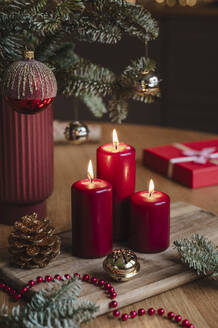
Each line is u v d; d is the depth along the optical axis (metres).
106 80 1.04
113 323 0.82
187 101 2.90
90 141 1.54
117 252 0.90
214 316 0.84
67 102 2.59
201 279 0.93
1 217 1.10
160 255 0.97
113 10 0.94
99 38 0.97
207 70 2.84
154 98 1.05
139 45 2.73
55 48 1.05
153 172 1.38
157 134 1.63
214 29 2.75
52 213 1.15
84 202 0.94
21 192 1.06
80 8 0.90
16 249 0.92
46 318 0.74
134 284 0.88
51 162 1.09
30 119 1.04
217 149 1.42
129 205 1.02
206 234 1.04
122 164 0.99
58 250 0.93
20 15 0.91
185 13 2.75
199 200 1.22
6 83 0.86
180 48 2.82
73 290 0.80
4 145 1.04
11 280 0.90
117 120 1.09
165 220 0.97
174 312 0.85
